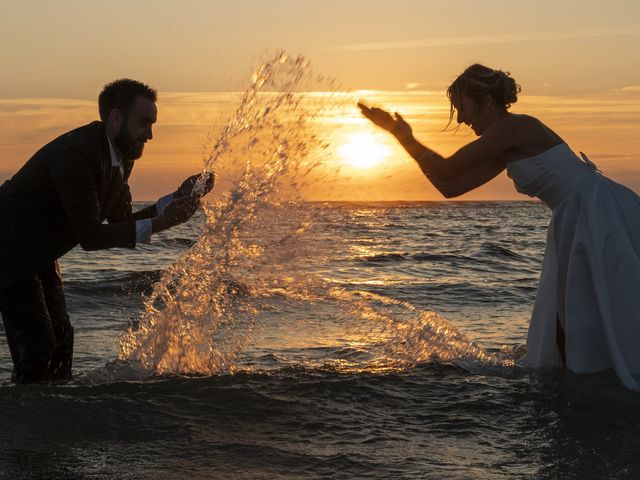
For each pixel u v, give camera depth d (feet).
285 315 17.66
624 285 10.77
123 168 11.98
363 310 18.24
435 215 196.24
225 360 13.47
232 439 8.59
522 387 10.75
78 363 14.46
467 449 8.27
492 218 168.55
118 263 39.47
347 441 8.55
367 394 10.58
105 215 12.25
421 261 43.16
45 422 9.07
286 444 8.42
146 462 7.79
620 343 10.78
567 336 11.14
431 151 11.29
